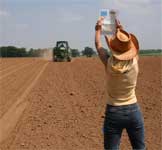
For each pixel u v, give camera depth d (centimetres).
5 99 2077
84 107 1773
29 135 1328
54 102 1933
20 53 10981
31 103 1930
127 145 1178
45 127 1423
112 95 720
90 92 2241
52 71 3909
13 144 1233
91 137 1281
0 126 1473
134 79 716
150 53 9312
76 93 2219
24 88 2534
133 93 723
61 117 1574
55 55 6003
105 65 728
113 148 730
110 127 723
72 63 5378
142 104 1767
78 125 1436
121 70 703
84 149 1162
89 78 3048
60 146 1195
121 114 713
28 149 1178
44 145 1210
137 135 727
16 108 1814
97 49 738
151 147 1155
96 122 1474
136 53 718
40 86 2612
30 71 3994
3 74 3659
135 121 719
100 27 738
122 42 708
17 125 1470
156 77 2859
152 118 1486
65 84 2688
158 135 1270
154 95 2006
